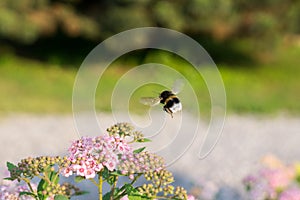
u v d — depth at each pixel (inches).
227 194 255.9
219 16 843.4
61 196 136.1
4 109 597.0
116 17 784.3
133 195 136.3
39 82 752.3
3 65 842.8
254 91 774.5
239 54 954.7
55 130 513.3
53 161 134.4
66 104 639.8
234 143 473.4
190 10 804.0
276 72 902.4
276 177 219.8
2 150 429.1
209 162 393.7
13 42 927.0
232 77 845.2
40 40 934.4
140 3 792.3
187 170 363.9
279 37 898.1
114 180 138.2
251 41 949.2
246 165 384.8
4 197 146.9
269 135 524.4
